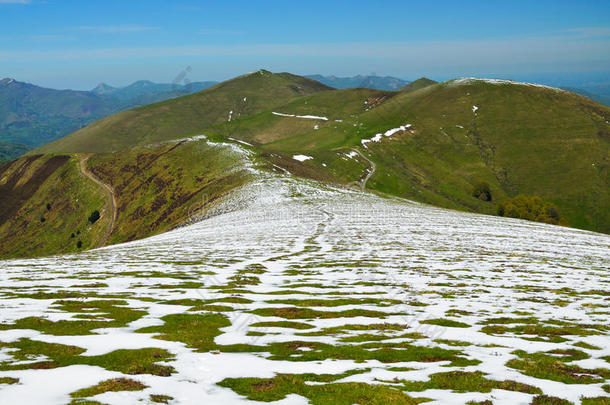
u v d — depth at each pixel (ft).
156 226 474.49
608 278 103.04
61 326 55.42
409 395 36.68
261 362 44.75
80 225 562.66
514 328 59.98
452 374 41.86
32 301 69.97
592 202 617.62
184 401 34.37
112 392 34.94
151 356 44.70
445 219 263.90
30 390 34.73
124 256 142.51
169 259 130.00
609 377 42.39
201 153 627.87
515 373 42.88
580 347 51.98
